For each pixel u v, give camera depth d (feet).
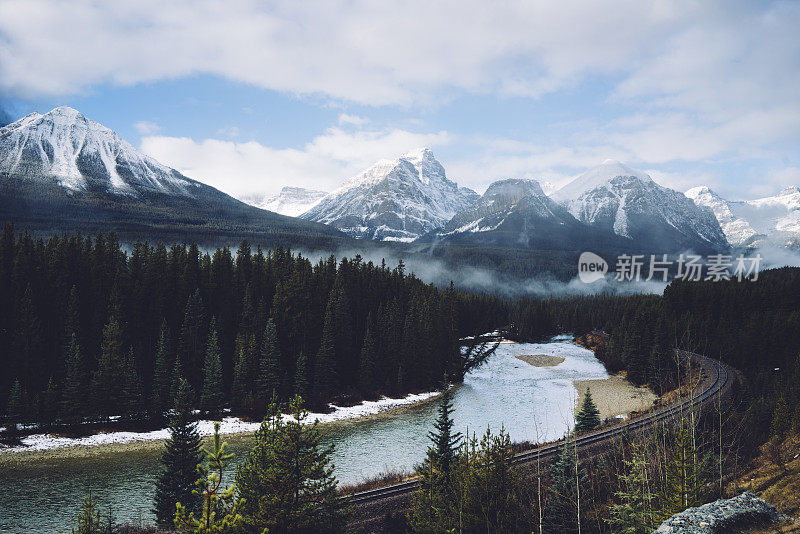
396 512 117.50
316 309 334.03
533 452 154.10
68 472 175.52
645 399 293.02
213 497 55.11
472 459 93.25
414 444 213.05
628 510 82.79
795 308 429.79
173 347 277.85
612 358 415.64
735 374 304.09
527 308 640.58
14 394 211.61
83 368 234.99
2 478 168.14
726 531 59.00
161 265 306.35
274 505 79.61
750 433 154.20
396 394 312.71
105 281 290.35
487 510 88.12
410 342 335.88
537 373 398.62
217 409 249.55
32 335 242.37
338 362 320.50
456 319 386.73
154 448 206.08
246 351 276.82
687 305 480.64
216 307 312.09
